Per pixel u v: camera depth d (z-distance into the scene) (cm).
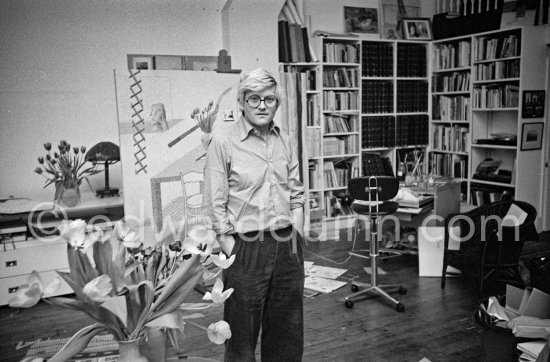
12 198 452
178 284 138
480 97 657
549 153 631
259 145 231
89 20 480
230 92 503
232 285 228
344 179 676
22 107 457
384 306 409
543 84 613
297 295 239
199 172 495
